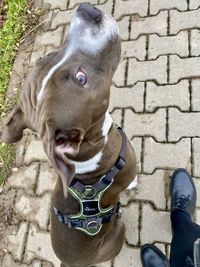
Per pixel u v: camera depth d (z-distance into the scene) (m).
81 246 0.75
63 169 0.53
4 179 1.07
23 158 1.07
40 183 1.03
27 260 0.98
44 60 0.65
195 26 1.08
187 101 1.01
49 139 0.54
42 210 1.01
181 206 0.91
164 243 0.92
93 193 0.70
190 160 0.96
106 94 0.66
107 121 0.68
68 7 1.22
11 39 1.23
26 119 0.64
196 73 1.03
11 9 1.26
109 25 0.67
